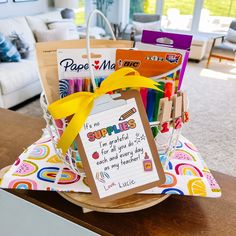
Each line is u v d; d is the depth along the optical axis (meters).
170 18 4.84
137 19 4.50
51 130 0.52
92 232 0.48
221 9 4.41
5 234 0.55
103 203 0.48
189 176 0.55
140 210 0.52
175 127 0.48
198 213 0.52
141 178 0.45
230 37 4.01
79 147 0.43
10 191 0.54
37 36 3.12
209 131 2.24
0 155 0.67
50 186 0.50
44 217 0.50
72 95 0.42
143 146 0.45
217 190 0.52
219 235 0.48
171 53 0.46
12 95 2.36
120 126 0.44
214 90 3.18
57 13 3.79
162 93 0.45
